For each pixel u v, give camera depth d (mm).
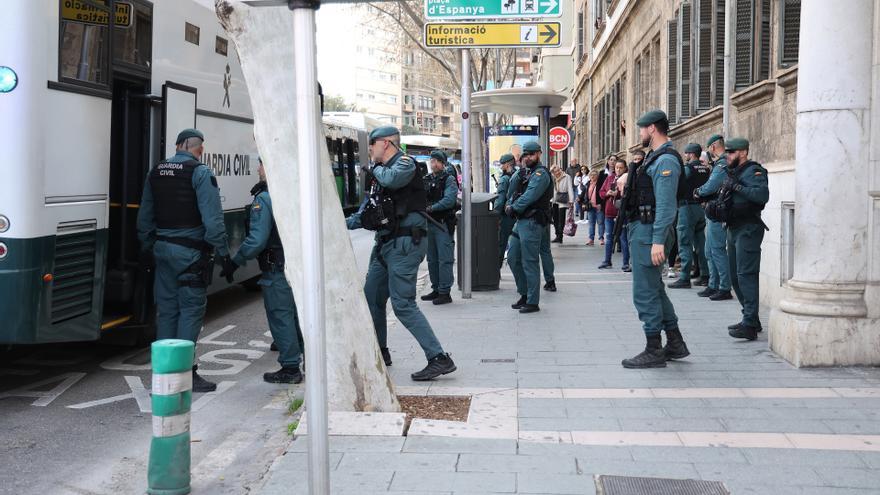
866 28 6922
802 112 7176
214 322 10516
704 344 8172
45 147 6375
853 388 6480
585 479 4695
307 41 3305
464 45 11164
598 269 14859
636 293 7312
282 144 5711
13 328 6250
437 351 6902
